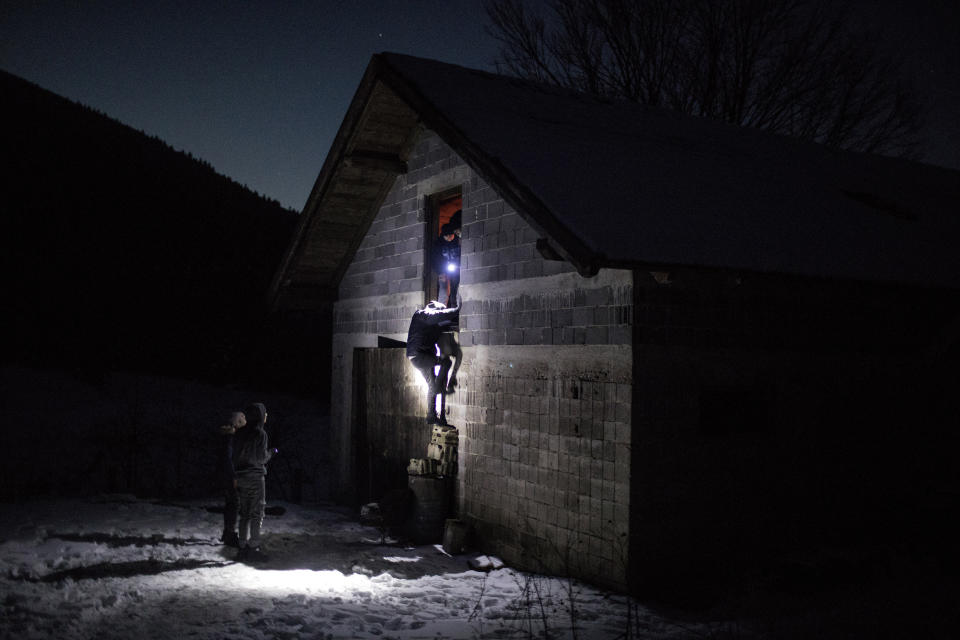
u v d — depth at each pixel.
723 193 9.20
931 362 9.40
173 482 16.88
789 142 13.56
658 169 9.38
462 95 9.97
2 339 33.44
